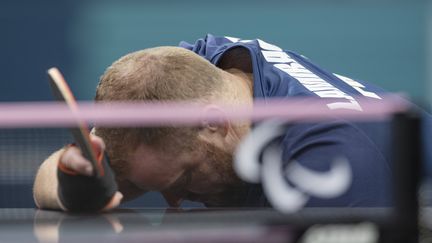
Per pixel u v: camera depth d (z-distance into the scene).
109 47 25.28
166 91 6.05
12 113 4.88
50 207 5.75
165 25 25.61
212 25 25.64
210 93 6.21
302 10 25.42
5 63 24.39
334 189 5.57
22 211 5.75
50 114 4.84
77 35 24.94
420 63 25.14
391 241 4.34
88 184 5.07
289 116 4.98
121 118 4.99
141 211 5.46
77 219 5.10
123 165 6.28
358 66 25.42
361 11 25.28
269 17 25.55
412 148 4.28
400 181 4.29
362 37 25.33
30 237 4.64
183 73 6.16
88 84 24.97
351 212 4.76
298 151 5.79
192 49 8.38
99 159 5.11
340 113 5.80
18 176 8.49
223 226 4.54
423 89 25.08
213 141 6.24
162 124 6.02
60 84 4.83
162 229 4.55
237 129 6.27
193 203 7.89
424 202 5.33
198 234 4.39
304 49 25.50
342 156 5.73
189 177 6.46
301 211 4.96
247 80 6.96
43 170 6.10
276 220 4.38
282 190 5.55
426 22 25.12
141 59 6.27
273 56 7.36
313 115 5.00
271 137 5.68
